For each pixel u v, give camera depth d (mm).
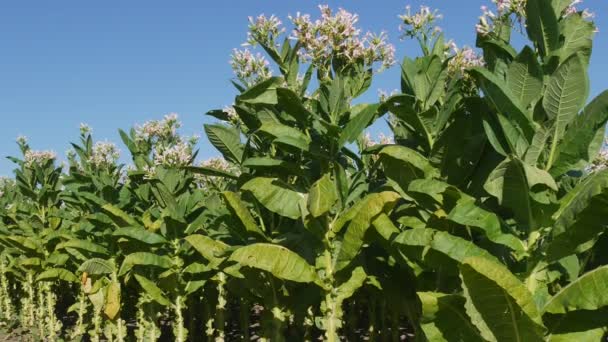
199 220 6309
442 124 4480
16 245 9281
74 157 9539
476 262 3154
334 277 4699
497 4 4301
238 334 8430
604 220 3225
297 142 4574
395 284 4953
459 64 5168
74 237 8594
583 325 3463
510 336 3422
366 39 5090
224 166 7883
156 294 6512
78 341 8781
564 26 3863
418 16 5031
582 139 3500
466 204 3725
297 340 6688
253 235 5207
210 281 7133
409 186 4000
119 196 7977
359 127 4297
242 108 5246
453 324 3717
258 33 5043
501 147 3799
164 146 7633
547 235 3635
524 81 3727
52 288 10156
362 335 7484
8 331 10375
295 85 5047
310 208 4277
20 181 9711
